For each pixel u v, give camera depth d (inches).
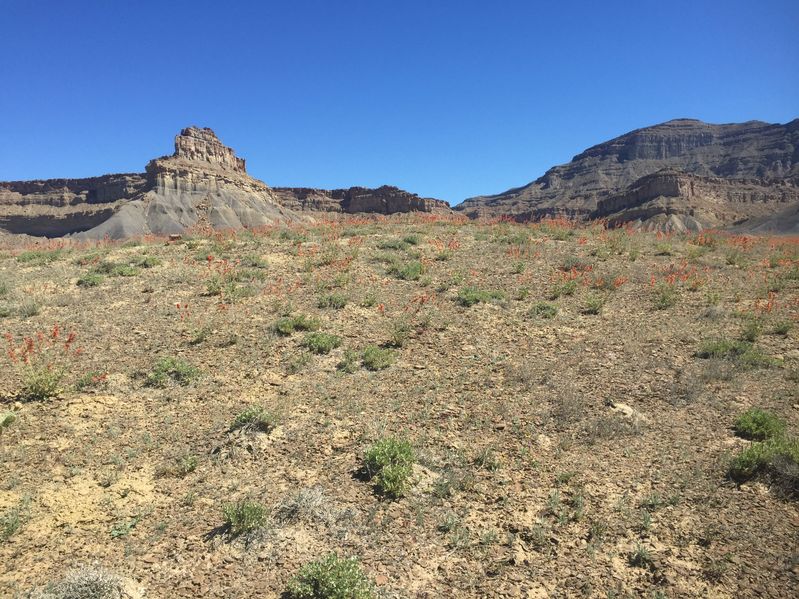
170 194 6058.1
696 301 464.8
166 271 571.8
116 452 273.3
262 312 456.1
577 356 372.5
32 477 251.3
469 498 237.6
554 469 254.2
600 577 188.4
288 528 220.2
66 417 301.0
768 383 313.7
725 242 724.7
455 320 440.1
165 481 254.1
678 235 794.2
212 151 7534.5
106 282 532.1
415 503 234.4
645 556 194.1
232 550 208.8
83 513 230.2
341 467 260.7
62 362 360.8
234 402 322.0
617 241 670.5
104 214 6279.5
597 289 510.0
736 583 179.6
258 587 190.2
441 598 183.6
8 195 6889.8
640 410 300.2
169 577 195.3
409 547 209.0
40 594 178.7
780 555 189.3
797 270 538.3
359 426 295.4
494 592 185.2
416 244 693.9
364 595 177.5
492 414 304.7
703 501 222.2
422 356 381.7
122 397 325.7
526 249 642.2
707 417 286.0
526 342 400.5
